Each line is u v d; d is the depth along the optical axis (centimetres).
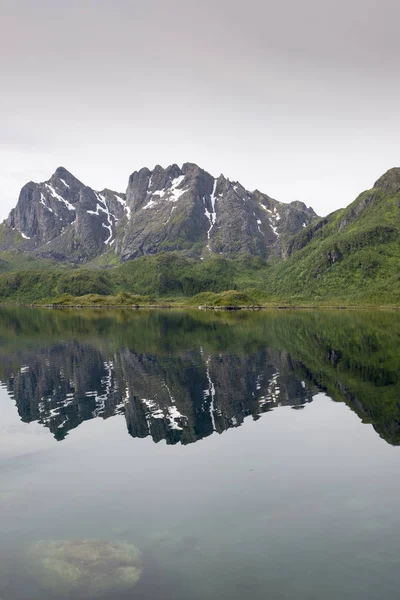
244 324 14875
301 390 4897
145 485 2581
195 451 3128
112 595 1642
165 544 1955
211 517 2183
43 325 15138
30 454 3131
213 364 6650
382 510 2222
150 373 6047
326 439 3316
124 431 3619
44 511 2298
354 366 6222
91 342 9738
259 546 1923
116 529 2097
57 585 1714
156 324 15488
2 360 7275
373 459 2911
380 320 15825
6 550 1956
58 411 4247
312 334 10906
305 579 1702
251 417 3931
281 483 2566
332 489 2472
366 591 1628
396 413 3950
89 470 2827
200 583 1692
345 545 1917
